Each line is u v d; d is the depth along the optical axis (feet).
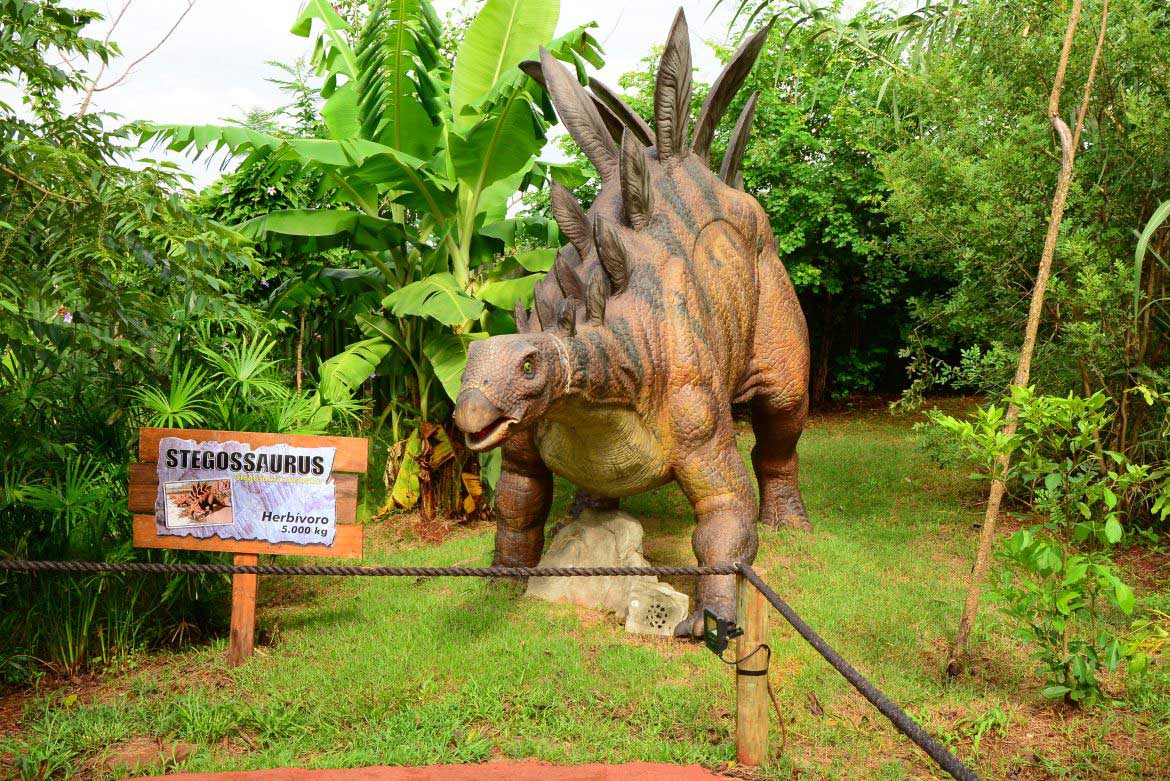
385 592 19.83
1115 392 22.89
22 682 15.03
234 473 15.97
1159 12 22.16
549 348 14.23
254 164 24.61
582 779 11.40
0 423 15.70
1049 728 13.47
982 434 14.76
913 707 13.99
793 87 48.42
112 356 17.60
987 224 22.95
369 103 25.23
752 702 11.86
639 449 16.52
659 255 17.46
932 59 25.31
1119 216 22.85
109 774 11.82
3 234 13.89
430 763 11.96
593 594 18.21
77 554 16.05
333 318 33.42
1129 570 20.58
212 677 15.19
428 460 26.43
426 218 28.63
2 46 13.80
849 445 39.17
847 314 55.52
